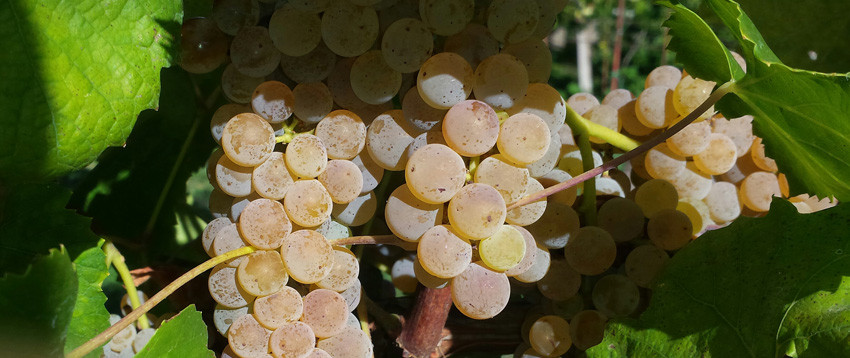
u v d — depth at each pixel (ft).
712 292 0.95
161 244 1.31
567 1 0.93
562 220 0.94
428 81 0.83
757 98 0.91
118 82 0.86
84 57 0.84
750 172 1.12
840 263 0.89
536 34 0.91
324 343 0.91
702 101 0.99
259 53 0.89
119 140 0.86
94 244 0.88
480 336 1.13
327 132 0.89
